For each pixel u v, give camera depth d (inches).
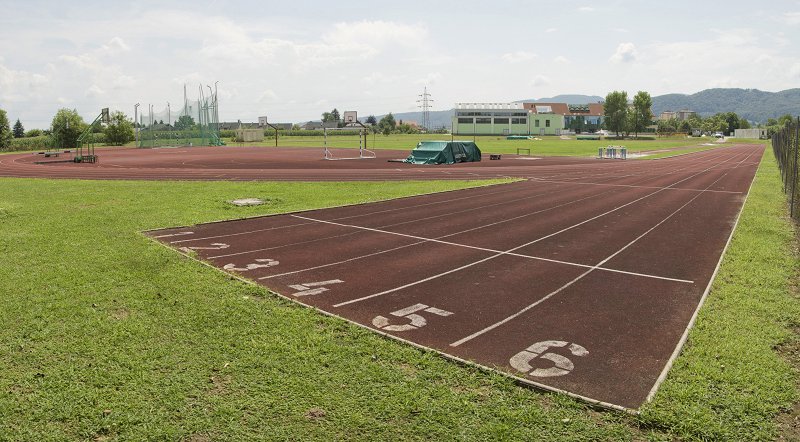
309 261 438.3
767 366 240.4
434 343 271.4
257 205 732.0
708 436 190.2
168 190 898.1
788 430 195.3
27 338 268.1
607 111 5920.3
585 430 193.6
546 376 234.8
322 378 229.6
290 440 186.4
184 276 378.3
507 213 687.1
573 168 1513.3
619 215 677.9
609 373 237.8
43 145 3085.6
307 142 4018.2
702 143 4284.0
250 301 328.2
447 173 1306.6
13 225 561.0
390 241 516.1
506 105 6314.0
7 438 186.7
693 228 588.4
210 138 3452.3
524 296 347.9
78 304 317.1
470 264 429.7
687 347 262.5
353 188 940.6
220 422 196.7
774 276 382.3
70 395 214.1
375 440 186.9
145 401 210.4
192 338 270.1
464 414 203.5
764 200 807.1
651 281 382.3
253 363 243.0
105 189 909.8
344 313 316.2
